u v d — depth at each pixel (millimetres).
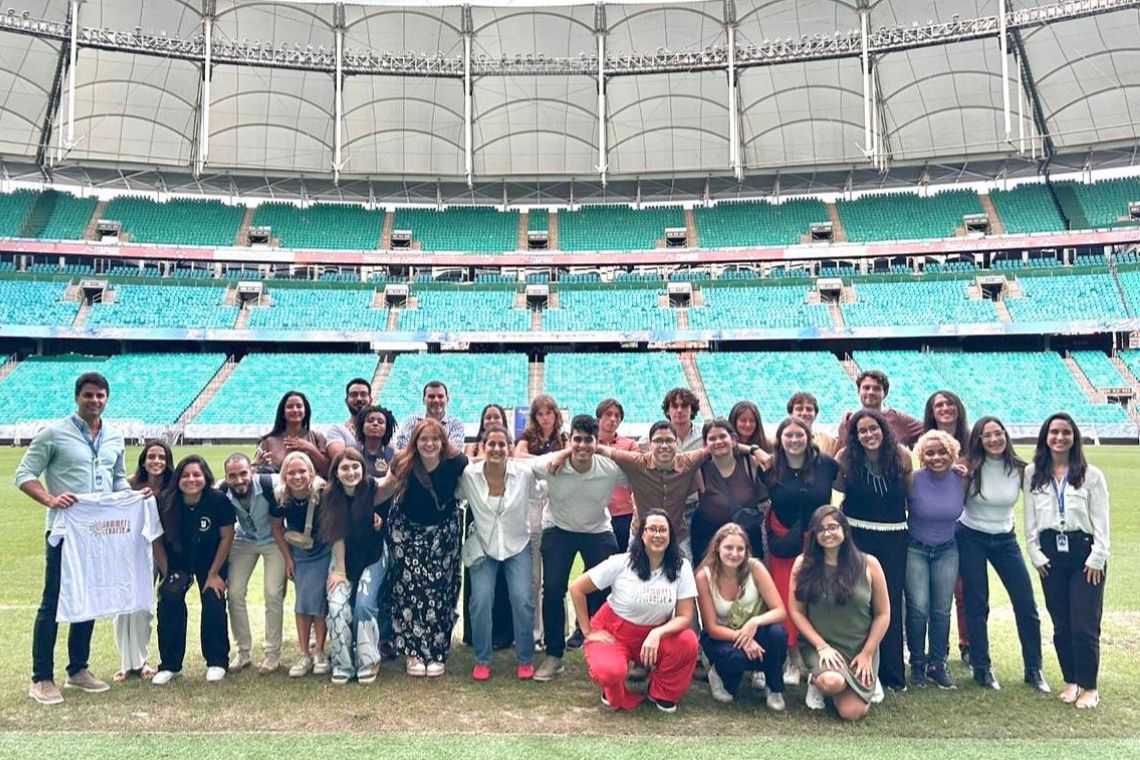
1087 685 5543
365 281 41406
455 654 6883
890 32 34375
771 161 40531
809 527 5715
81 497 5762
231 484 6219
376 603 6219
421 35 38062
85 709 5398
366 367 37406
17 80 35406
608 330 39031
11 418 32312
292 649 6949
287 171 40406
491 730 5082
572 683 6070
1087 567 5574
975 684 6004
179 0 35156
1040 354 36281
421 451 6188
